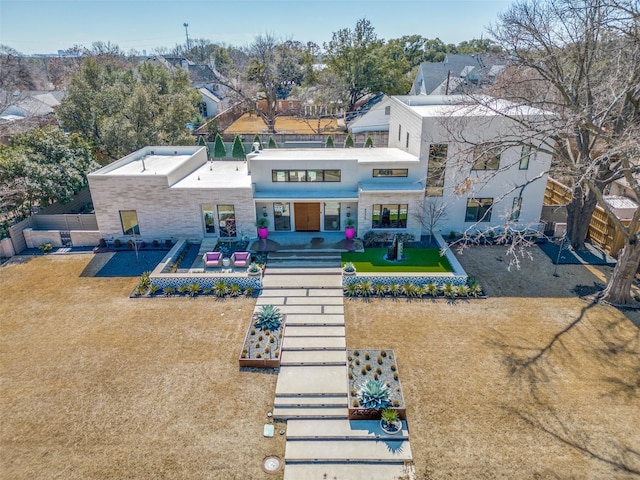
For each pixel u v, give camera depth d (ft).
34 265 78.02
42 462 39.88
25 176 86.17
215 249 80.38
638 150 51.34
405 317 61.11
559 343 55.36
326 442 42.19
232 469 39.22
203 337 57.21
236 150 134.72
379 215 82.43
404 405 45.16
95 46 327.06
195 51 460.96
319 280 70.28
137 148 116.67
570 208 80.18
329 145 142.10
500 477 38.24
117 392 47.91
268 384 49.19
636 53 54.03
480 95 76.48
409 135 87.71
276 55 226.99
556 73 65.05
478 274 72.59
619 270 62.59
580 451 40.52
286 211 85.10
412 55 320.70
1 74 240.94
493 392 47.50
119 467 39.29
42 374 50.78
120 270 75.82
